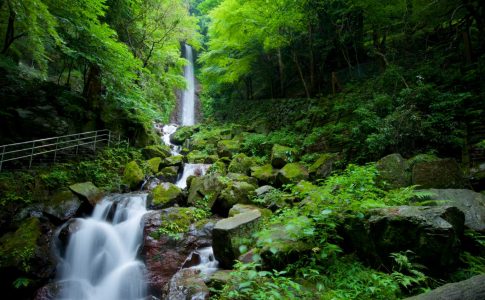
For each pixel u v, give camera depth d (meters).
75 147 10.46
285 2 12.54
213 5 21.44
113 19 13.73
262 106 17.75
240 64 17.67
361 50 15.64
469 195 4.50
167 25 15.95
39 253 6.12
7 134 9.53
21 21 8.12
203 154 13.84
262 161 11.16
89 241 6.99
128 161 11.48
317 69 16.38
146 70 14.10
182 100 27.31
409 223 3.38
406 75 10.06
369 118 8.62
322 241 3.79
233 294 3.14
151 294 5.69
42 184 8.22
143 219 7.23
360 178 4.72
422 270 3.30
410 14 11.83
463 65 10.02
